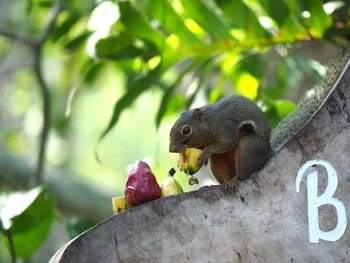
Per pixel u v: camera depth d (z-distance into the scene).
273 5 9.84
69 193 16.84
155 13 10.62
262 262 7.29
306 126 7.45
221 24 10.53
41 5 14.40
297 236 7.33
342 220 7.36
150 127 27.66
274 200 7.36
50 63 21.12
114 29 11.56
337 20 9.93
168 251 7.24
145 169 7.54
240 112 8.03
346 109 7.46
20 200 10.20
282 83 12.32
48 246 18.67
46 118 14.34
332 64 8.34
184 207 7.30
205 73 11.20
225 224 7.30
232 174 8.14
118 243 7.20
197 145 8.13
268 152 7.95
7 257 15.91
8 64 21.55
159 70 10.75
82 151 28.27
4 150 17.00
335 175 7.39
